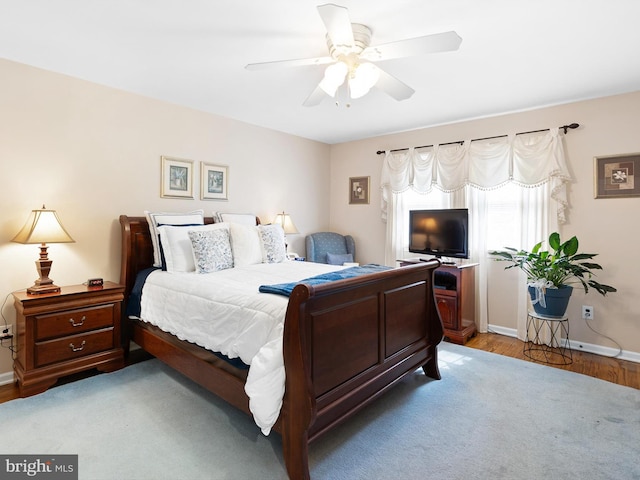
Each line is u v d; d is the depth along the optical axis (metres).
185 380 2.72
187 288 2.48
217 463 1.79
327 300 1.78
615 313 3.25
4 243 2.61
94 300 2.74
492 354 3.31
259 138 4.37
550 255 3.31
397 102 3.48
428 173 4.30
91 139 3.02
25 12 2.00
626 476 1.69
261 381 1.67
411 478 1.68
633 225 3.15
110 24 2.12
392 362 2.31
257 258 3.39
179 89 3.19
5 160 2.60
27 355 2.42
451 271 3.65
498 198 3.91
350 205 5.16
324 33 2.22
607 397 2.47
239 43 2.36
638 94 3.12
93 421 2.14
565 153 3.46
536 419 2.19
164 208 3.51
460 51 2.44
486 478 1.68
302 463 1.61
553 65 2.65
